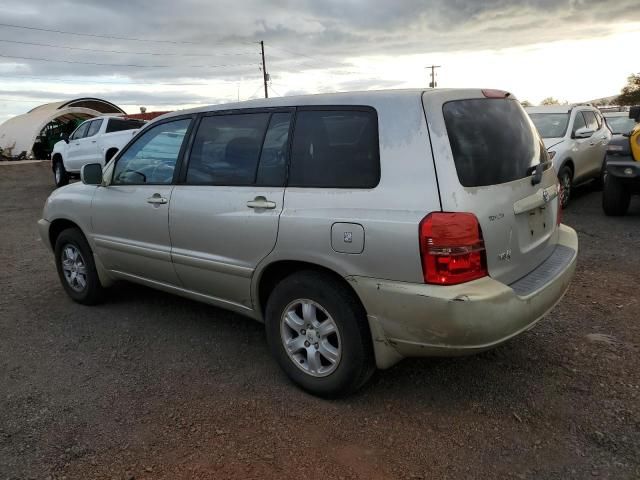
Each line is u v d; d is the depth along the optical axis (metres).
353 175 3.10
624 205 8.27
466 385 3.47
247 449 2.89
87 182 4.72
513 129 3.43
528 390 3.38
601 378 3.47
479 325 2.75
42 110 37.94
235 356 4.00
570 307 4.67
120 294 5.41
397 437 2.96
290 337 3.46
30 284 5.93
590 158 9.96
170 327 4.58
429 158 2.87
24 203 13.12
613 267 5.79
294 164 3.38
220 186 3.75
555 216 3.78
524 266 3.27
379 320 2.98
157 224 4.14
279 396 3.42
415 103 3.00
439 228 2.74
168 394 3.48
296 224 3.22
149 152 4.35
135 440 2.99
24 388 3.59
